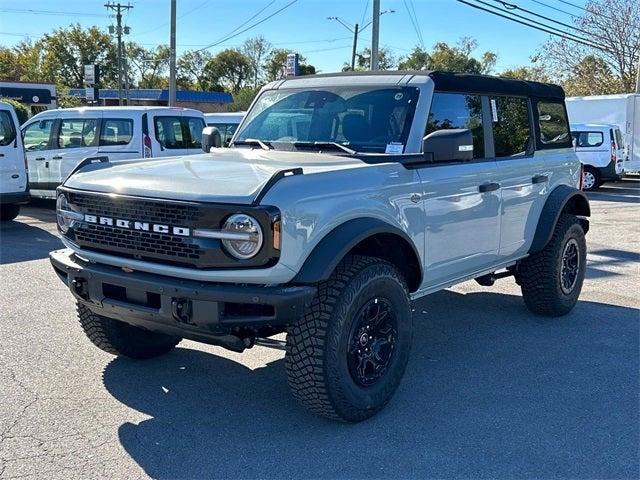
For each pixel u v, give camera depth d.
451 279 5.09
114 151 12.55
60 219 4.25
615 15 35.53
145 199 3.64
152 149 12.57
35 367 4.85
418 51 56.28
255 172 3.94
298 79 5.47
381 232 3.93
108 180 3.99
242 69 88.69
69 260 4.17
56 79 72.25
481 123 5.30
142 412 4.15
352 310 3.78
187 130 13.26
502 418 4.16
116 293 3.90
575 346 5.58
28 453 3.60
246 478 3.41
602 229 12.59
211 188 3.61
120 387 4.52
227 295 3.46
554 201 6.09
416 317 6.44
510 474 3.49
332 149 4.70
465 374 4.91
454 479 3.43
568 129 6.67
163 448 3.70
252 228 3.40
